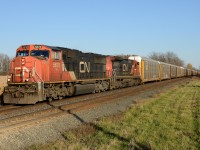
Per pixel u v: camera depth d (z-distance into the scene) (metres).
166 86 39.84
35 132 11.58
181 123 13.67
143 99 23.73
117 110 18.12
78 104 19.78
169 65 67.50
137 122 13.79
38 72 19.72
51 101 21.33
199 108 18.39
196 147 9.74
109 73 31.86
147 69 46.12
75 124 13.65
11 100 19.38
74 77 24.30
